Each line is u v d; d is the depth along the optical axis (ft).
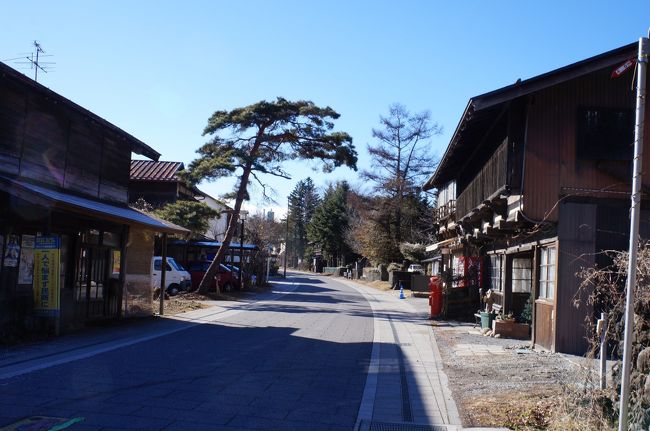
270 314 65.87
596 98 42.91
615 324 22.25
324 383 28.91
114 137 57.11
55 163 46.88
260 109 85.51
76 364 31.07
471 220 59.21
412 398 26.35
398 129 146.20
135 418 20.97
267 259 157.38
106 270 53.57
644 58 16.37
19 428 19.34
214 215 105.09
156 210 105.19
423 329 55.88
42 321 40.45
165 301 72.49
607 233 40.47
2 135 40.42
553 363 35.17
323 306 81.66
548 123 42.63
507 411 23.35
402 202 148.25
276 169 90.84
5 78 40.37
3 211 39.65
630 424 17.98
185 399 24.06
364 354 38.91
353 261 257.75
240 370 31.07
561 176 42.27
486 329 52.49
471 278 66.80
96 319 51.08
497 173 47.09
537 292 45.09
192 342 41.14
